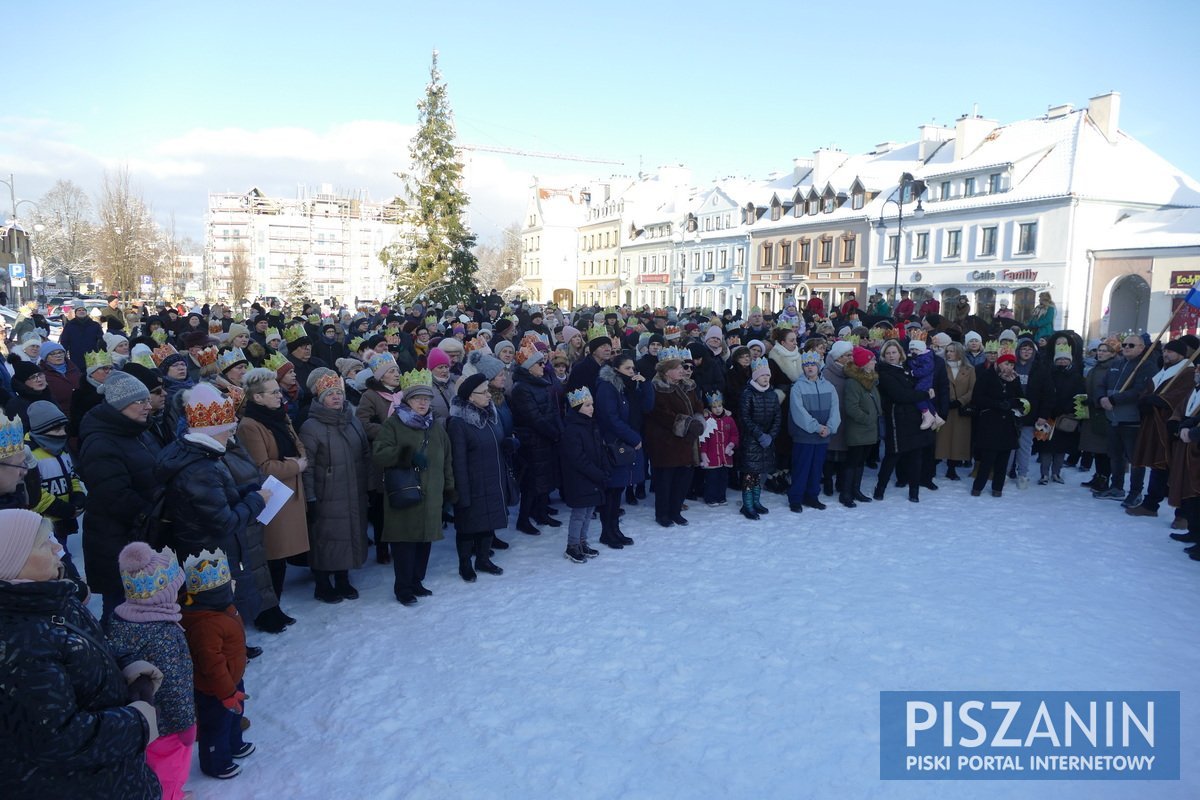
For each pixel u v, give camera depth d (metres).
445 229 29.09
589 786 3.44
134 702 2.55
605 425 6.58
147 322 12.43
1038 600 5.51
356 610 5.42
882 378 8.05
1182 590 5.73
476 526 5.85
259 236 108.31
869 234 41.06
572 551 6.39
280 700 4.21
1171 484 6.66
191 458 3.73
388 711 4.08
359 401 6.98
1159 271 28.70
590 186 80.75
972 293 35.41
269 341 10.41
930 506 8.12
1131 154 32.91
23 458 3.05
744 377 8.27
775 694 4.22
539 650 4.76
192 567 3.37
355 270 114.31
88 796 2.30
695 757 3.65
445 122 29.05
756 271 49.94
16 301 42.91
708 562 6.33
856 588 5.73
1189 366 7.07
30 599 2.21
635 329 13.13
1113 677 4.42
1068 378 8.70
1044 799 3.37
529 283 81.19
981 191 35.38
